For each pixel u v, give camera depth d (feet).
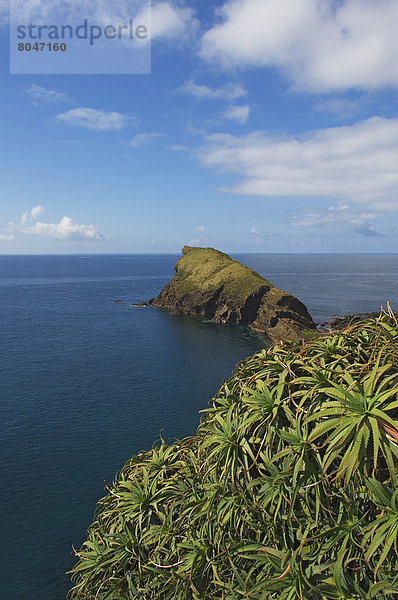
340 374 18.93
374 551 15.49
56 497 67.77
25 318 249.96
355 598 16.05
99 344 184.75
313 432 17.28
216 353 173.27
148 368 148.56
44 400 112.88
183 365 153.58
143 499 26.32
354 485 17.15
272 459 18.62
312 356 22.58
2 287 464.65
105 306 307.37
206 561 21.21
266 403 20.36
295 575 17.16
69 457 81.30
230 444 20.71
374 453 15.21
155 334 209.77
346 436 16.24
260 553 19.16
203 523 22.43
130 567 26.37
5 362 151.53
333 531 17.04
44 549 55.93
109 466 78.13
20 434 91.20
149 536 24.76
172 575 21.93
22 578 51.01
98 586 26.89
